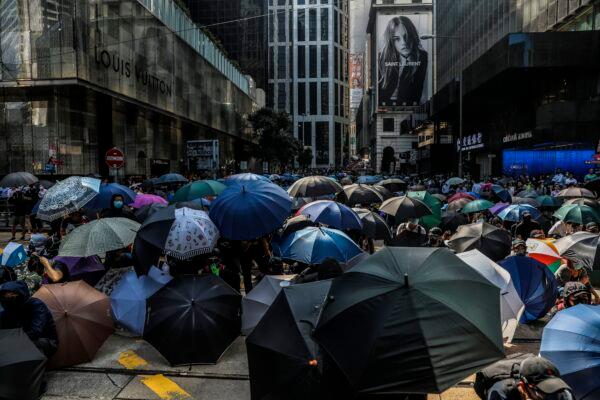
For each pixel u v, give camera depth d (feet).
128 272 23.04
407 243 27.96
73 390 17.80
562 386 9.69
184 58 133.69
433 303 10.74
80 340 19.20
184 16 136.36
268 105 315.99
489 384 11.85
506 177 98.84
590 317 12.66
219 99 171.42
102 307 20.35
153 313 19.31
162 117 128.98
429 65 287.48
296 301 13.74
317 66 506.89
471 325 10.61
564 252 26.30
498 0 154.10
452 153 214.69
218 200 25.50
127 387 18.07
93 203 34.06
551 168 123.65
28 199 53.06
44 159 86.07
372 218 32.22
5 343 14.83
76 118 91.15
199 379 18.72
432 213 36.78
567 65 107.45
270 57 511.40
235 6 298.76
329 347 10.85
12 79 82.99
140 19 105.70
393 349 10.13
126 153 109.70
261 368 13.03
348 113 565.12
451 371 9.99
